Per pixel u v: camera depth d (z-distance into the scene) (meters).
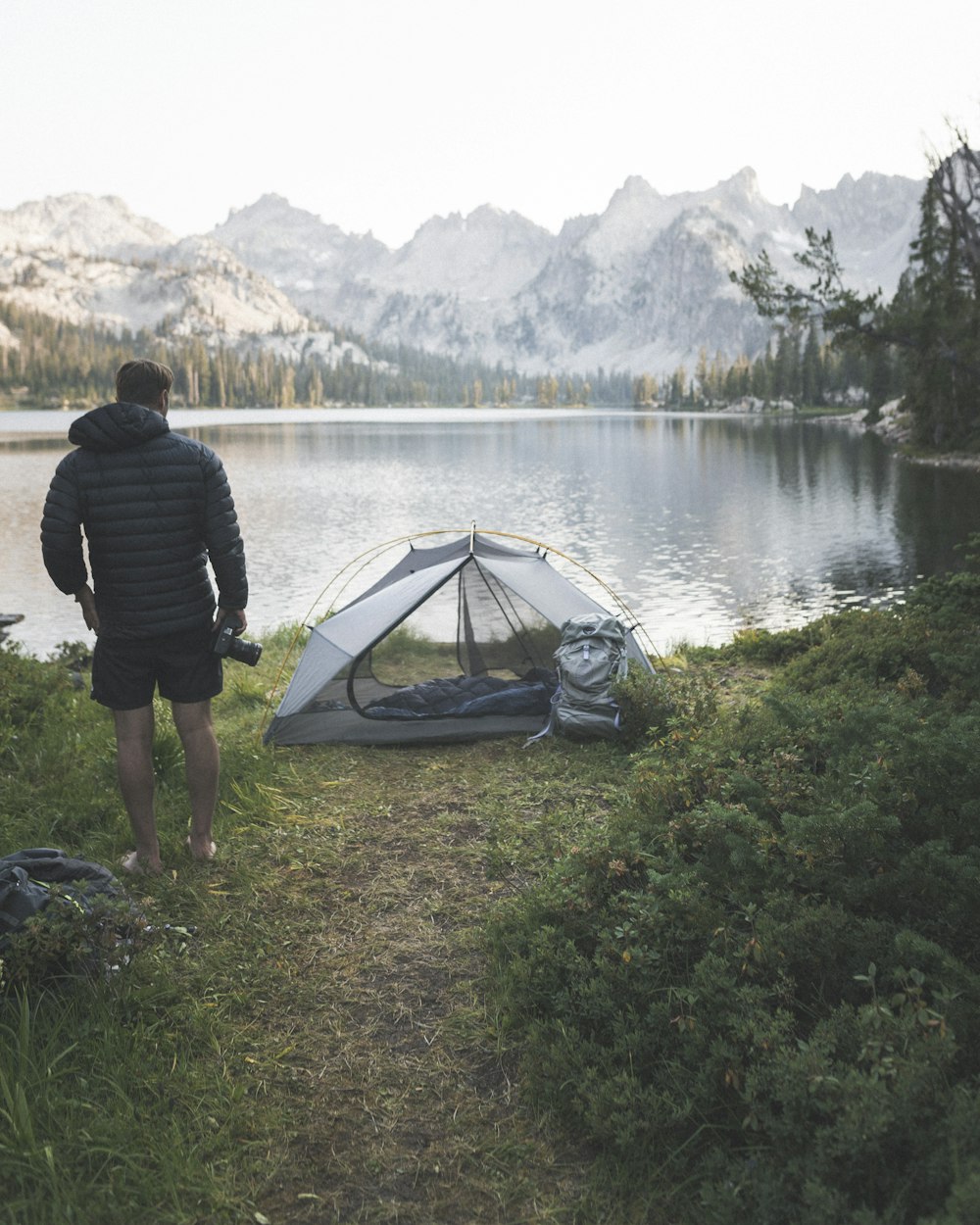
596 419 170.50
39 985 3.12
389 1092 2.86
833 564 20.59
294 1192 2.48
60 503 3.85
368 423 147.62
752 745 4.95
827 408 147.00
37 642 14.47
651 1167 2.52
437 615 6.97
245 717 7.15
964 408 47.81
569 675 6.32
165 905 4.00
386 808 5.14
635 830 4.10
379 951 3.66
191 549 4.08
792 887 3.38
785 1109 2.40
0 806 4.99
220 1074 2.92
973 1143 2.12
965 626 7.40
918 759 3.67
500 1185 2.50
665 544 23.78
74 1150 2.56
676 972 3.16
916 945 2.70
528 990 3.22
